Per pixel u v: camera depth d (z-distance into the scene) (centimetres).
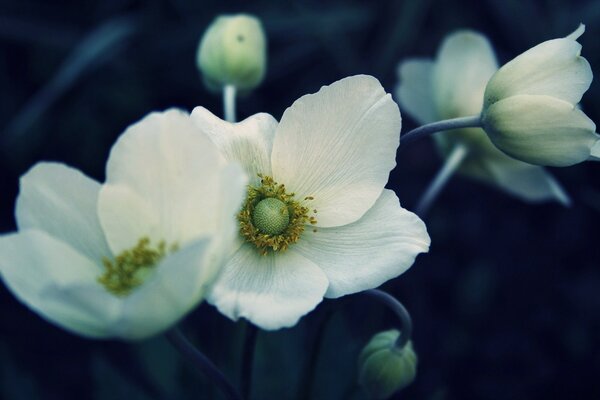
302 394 35
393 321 47
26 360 46
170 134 28
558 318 47
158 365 40
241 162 31
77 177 29
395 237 30
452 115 37
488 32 51
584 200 49
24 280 28
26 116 45
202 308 46
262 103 50
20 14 48
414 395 46
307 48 50
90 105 48
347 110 30
